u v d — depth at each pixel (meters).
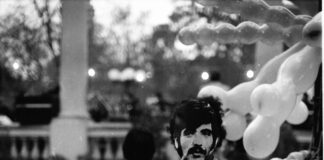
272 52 5.38
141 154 3.00
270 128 2.74
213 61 20.34
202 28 3.07
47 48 16.53
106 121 14.81
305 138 8.76
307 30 2.59
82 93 11.95
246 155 5.06
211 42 3.10
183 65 25.50
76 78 11.91
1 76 17.73
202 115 2.58
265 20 2.88
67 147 11.27
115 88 22.94
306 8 8.01
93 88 24.64
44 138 13.25
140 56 26.88
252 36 3.04
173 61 26.12
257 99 2.61
